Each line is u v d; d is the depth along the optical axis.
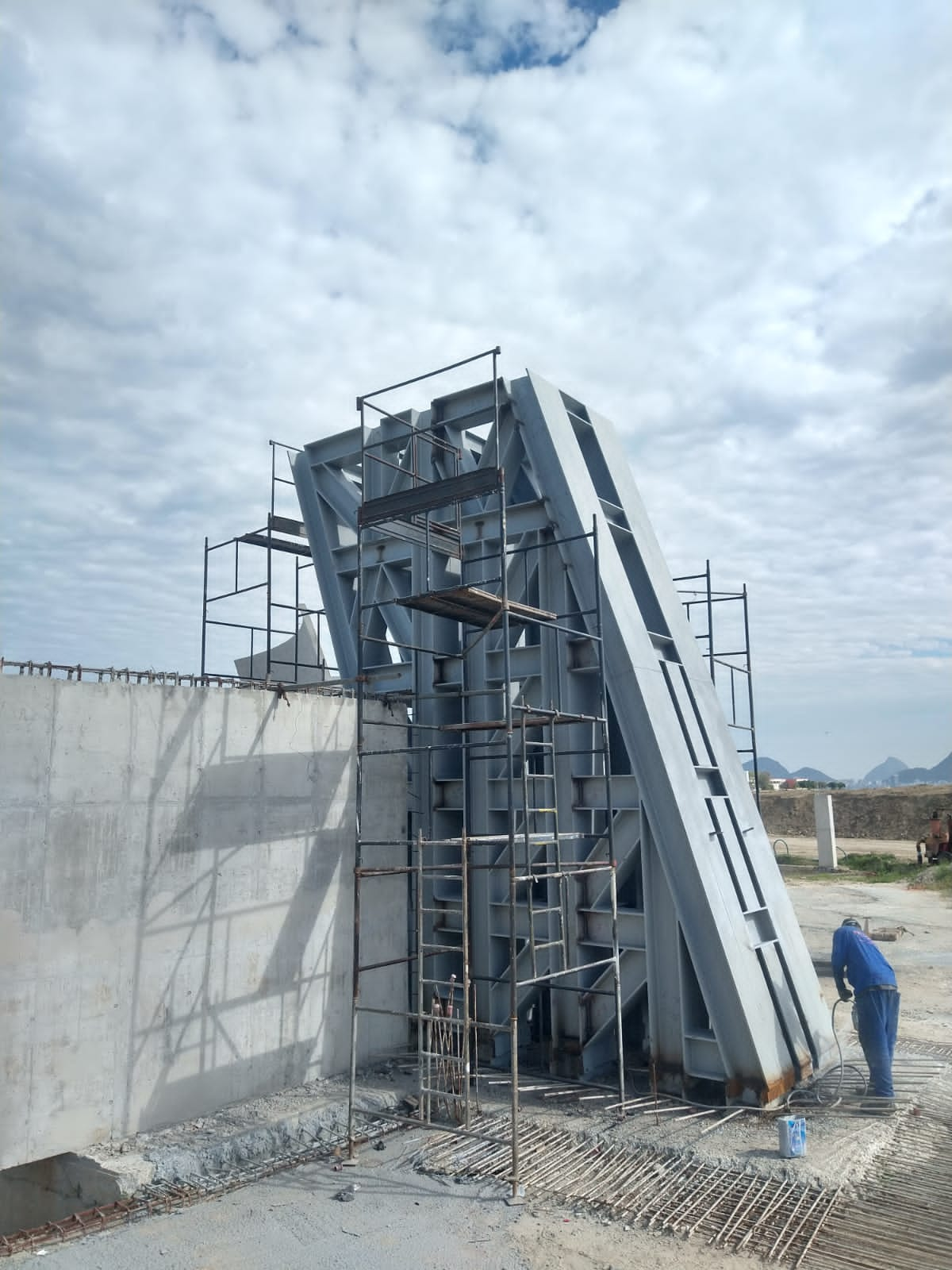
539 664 11.20
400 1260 6.26
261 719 9.72
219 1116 8.63
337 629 13.33
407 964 11.20
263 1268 6.18
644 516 12.56
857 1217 6.75
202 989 8.83
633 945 10.01
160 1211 7.04
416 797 11.88
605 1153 8.07
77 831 7.98
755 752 13.73
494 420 11.46
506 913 11.03
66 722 7.99
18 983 7.48
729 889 10.04
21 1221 8.09
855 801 48.38
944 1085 9.56
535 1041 11.36
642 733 10.17
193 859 8.88
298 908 9.88
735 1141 8.20
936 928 19.86
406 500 9.40
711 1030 9.61
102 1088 7.96
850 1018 12.48
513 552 10.88
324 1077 9.93
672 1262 6.15
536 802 11.00
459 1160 7.92
